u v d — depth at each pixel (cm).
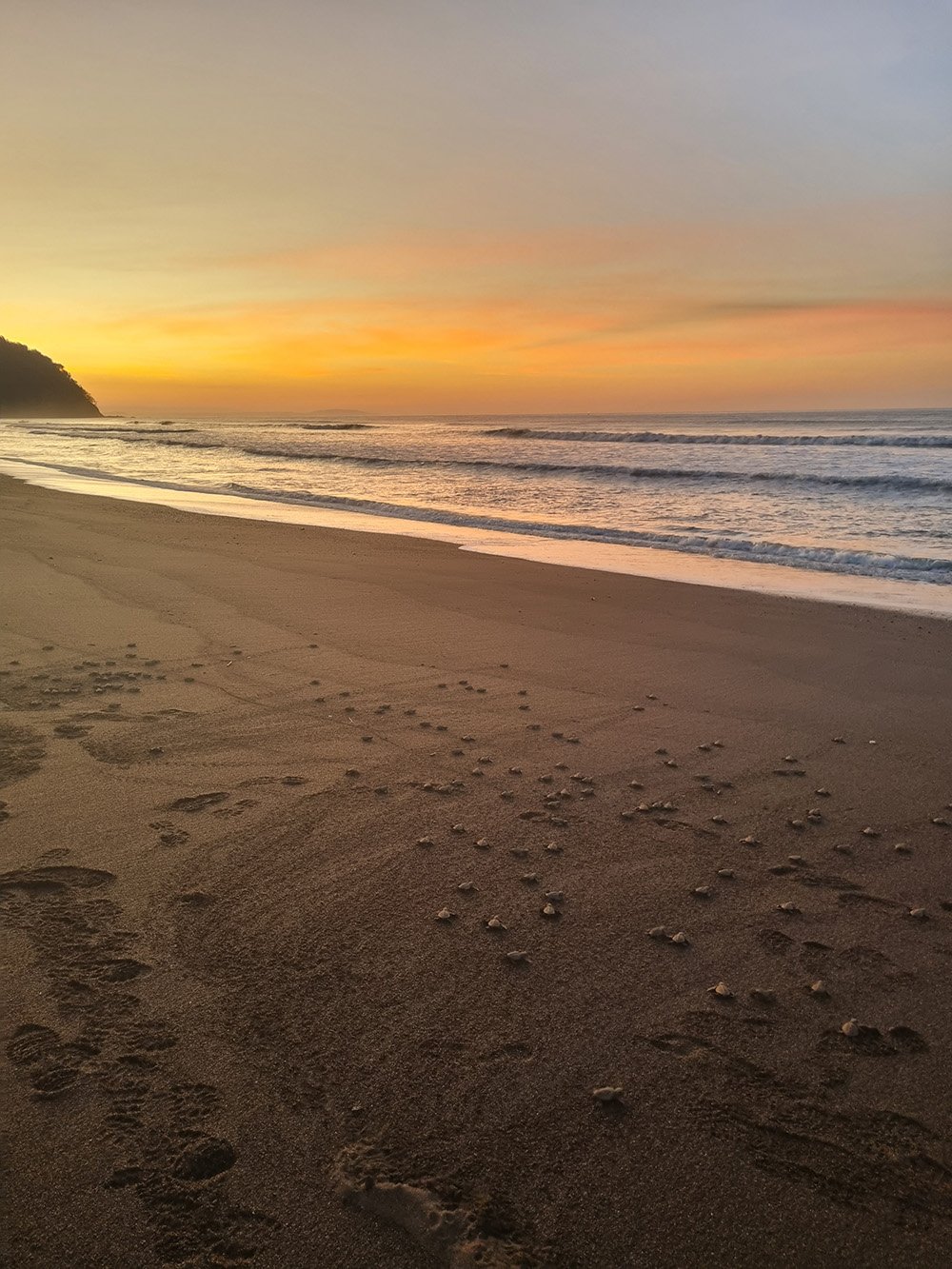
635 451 3634
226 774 435
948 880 341
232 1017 254
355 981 273
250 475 2731
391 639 723
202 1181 197
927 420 7950
